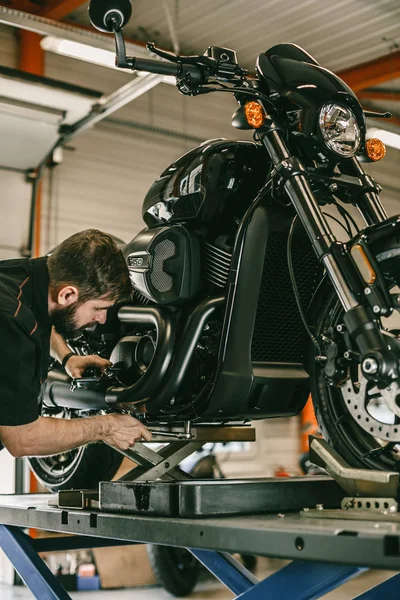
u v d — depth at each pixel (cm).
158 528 145
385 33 634
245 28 623
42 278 177
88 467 239
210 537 133
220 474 453
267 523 130
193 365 183
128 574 493
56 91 470
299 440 826
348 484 152
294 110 169
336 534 112
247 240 175
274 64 175
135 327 204
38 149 532
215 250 186
